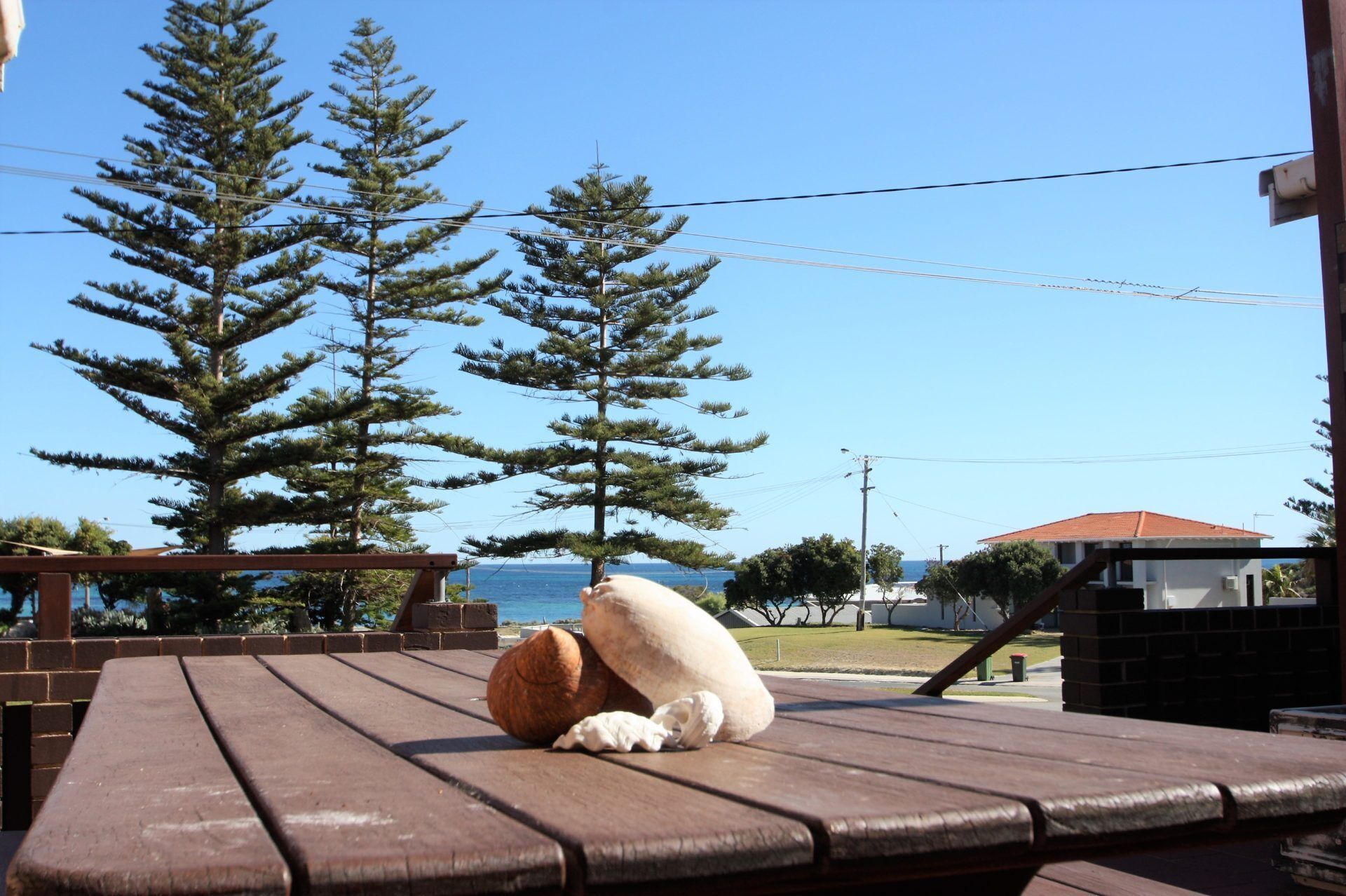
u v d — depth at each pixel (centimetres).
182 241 1706
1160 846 95
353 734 138
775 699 179
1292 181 370
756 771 102
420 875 69
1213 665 355
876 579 4372
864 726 142
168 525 1778
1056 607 353
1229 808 94
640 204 2088
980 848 83
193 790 98
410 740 129
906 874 83
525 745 123
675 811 83
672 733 118
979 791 91
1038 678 2175
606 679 121
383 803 89
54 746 325
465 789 95
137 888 65
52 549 1831
